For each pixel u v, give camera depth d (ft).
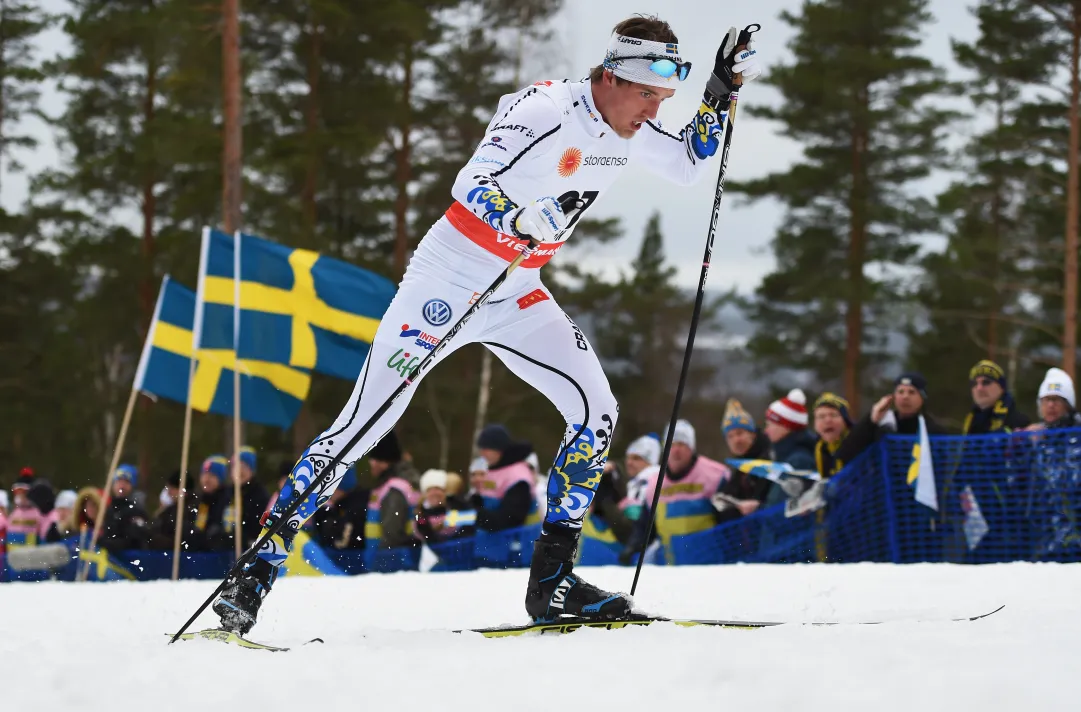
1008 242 117.70
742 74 13.67
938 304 121.80
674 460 28.04
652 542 28.22
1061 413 24.56
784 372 124.88
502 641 10.90
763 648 9.36
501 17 103.76
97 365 134.51
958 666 8.25
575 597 12.51
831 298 113.29
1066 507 23.25
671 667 8.75
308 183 97.14
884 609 14.25
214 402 32.65
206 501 33.01
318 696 8.18
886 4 110.63
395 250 110.22
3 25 127.75
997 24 105.81
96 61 109.60
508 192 12.07
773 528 26.27
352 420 12.25
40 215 128.88
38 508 41.88
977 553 24.22
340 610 16.48
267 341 32.83
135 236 122.11
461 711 7.68
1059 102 108.17
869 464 25.63
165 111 109.50
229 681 8.74
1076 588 15.16
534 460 30.17
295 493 12.06
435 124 106.73
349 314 32.94
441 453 120.57
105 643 11.42
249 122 94.89
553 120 12.03
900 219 114.42
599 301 157.89
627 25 11.98
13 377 127.24
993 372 25.88
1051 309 122.31
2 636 12.57
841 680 7.92
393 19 97.14
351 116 98.58
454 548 29.14
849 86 110.93
